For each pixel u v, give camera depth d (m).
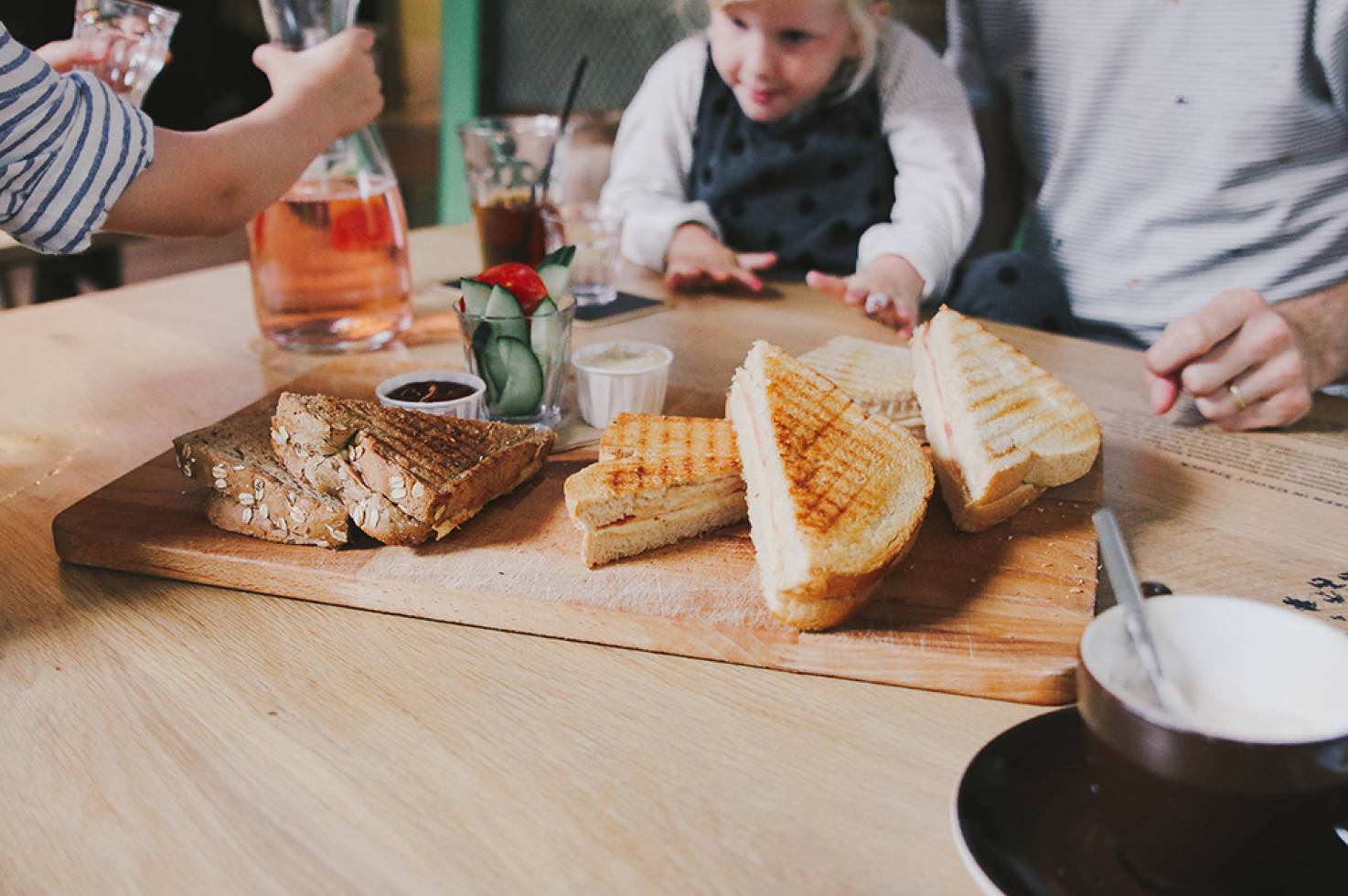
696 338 1.81
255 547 1.06
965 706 0.88
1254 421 1.45
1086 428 1.26
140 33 1.41
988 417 1.19
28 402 1.52
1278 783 0.57
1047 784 0.72
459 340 1.81
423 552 1.06
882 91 2.35
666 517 1.08
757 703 0.88
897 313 1.86
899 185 2.32
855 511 0.98
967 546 1.11
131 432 1.42
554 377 1.43
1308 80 1.97
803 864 0.69
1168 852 0.62
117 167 1.18
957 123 2.33
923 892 0.67
